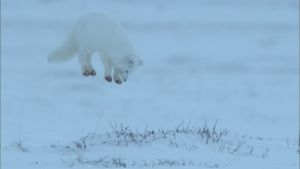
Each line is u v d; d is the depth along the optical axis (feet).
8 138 70.18
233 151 49.98
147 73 163.02
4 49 201.05
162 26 257.34
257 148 52.24
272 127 88.99
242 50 203.31
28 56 190.29
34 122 90.12
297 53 197.36
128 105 115.96
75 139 59.36
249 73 163.02
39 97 126.11
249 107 115.14
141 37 230.07
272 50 202.49
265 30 250.37
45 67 172.24
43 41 220.23
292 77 157.58
